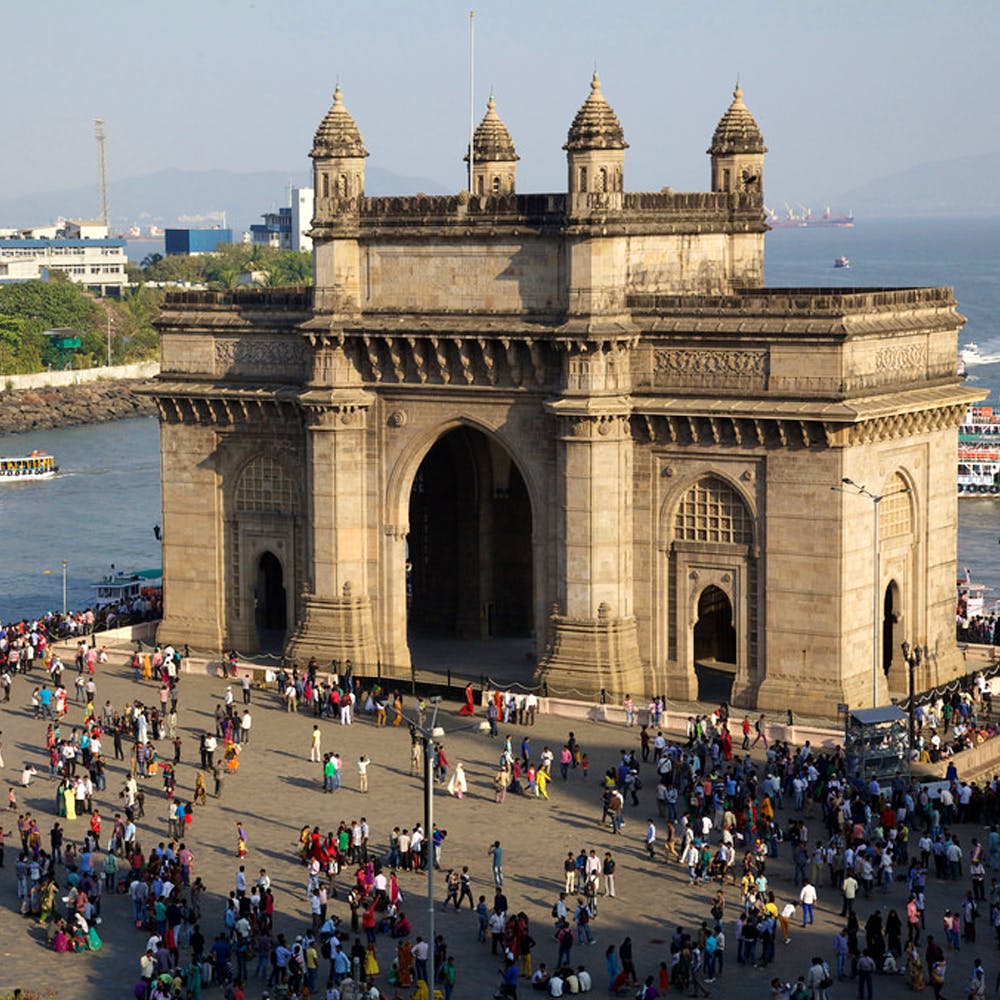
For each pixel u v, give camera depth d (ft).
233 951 296.51
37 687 440.45
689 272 432.66
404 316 427.74
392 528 438.40
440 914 312.71
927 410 411.54
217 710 407.23
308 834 332.19
